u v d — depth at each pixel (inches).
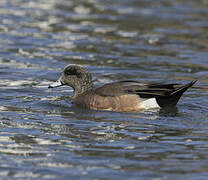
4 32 919.0
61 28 972.6
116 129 457.7
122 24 1024.2
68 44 861.8
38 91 611.2
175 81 667.4
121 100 521.0
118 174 351.3
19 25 976.9
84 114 512.1
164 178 344.8
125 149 402.0
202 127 465.4
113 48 847.7
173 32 973.2
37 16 1063.6
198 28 1008.2
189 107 536.4
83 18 1067.3
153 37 932.0
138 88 520.1
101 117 499.5
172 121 483.8
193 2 1285.7
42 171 355.9
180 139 429.1
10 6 1151.6
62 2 1236.5
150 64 757.3
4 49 811.4
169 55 814.5
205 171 356.8
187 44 890.1
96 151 396.8
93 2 1256.8
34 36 903.7
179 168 362.6
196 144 415.8
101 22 1035.9
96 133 445.1
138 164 369.4
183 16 1114.1
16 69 708.0
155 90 509.4
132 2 1269.7
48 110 526.6
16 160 375.9
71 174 351.3
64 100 573.9
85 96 550.3
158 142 420.5
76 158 381.1
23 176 347.6
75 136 435.2
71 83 579.8
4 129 452.1
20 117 495.5
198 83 660.1
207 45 885.8
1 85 626.5
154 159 380.5
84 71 578.6
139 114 508.4
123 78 679.1
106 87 539.5
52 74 692.7
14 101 558.9
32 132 445.7
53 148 402.9
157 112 514.3
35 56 781.9
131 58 788.0
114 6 1214.9
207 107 539.2
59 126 466.6
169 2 1279.5
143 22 1046.4
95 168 361.4
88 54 804.6
